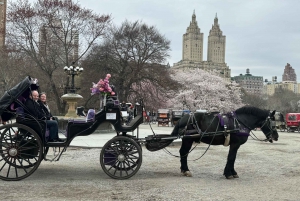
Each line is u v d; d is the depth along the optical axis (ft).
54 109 161.48
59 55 119.55
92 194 21.79
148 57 134.51
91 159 36.11
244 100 257.34
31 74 115.55
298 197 21.97
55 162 34.09
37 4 111.86
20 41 110.93
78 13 114.52
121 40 133.80
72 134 26.58
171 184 24.97
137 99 135.33
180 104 183.93
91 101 135.44
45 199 20.43
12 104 26.55
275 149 51.06
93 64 130.93
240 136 27.96
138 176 27.91
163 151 44.16
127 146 26.68
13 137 26.12
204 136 27.84
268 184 25.86
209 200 20.72
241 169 32.63
